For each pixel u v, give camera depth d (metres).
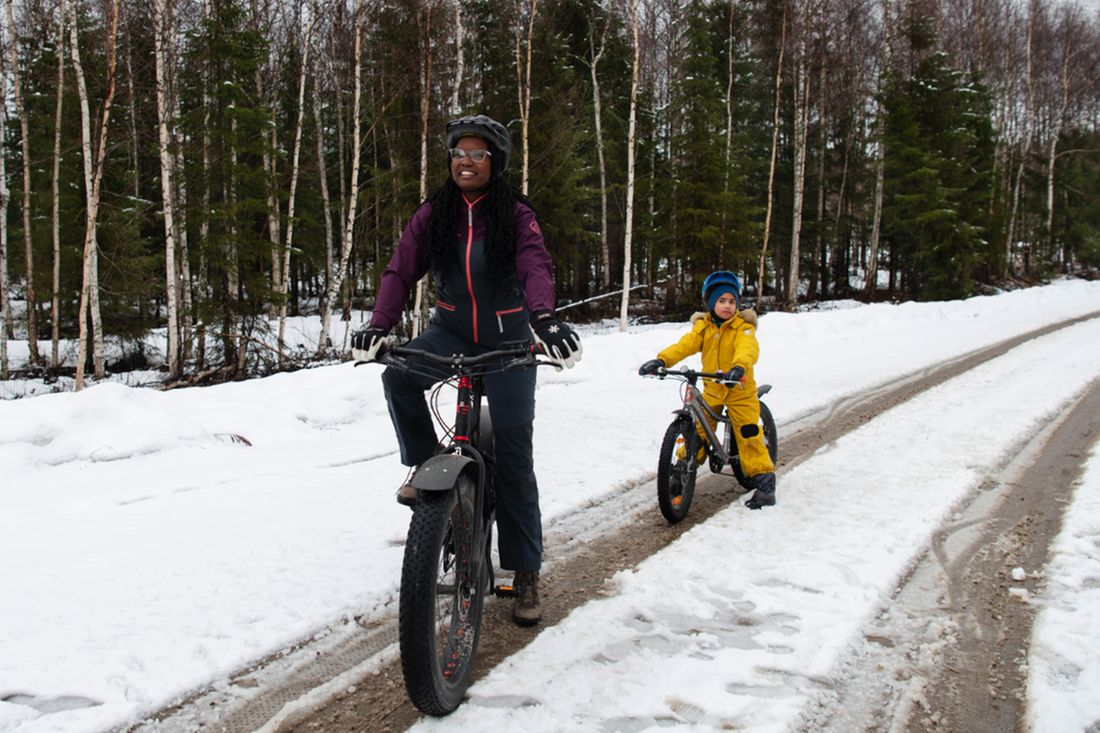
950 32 34.38
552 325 2.24
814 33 25.41
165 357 19.92
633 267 31.89
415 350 2.32
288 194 16.88
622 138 26.33
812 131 29.61
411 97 18.66
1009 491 4.63
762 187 29.14
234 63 15.39
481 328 2.65
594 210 28.17
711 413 4.47
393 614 3.02
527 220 2.53
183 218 15.48
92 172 15.20
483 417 2.88
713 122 22.70
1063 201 36.84
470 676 2.41
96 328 15.98
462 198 2.54
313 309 29.27
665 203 23.73
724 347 4.48
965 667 2.52
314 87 19.53
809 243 30.83
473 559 2.48
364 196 18.77
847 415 7.18
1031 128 35.00
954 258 25.56
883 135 26.58
